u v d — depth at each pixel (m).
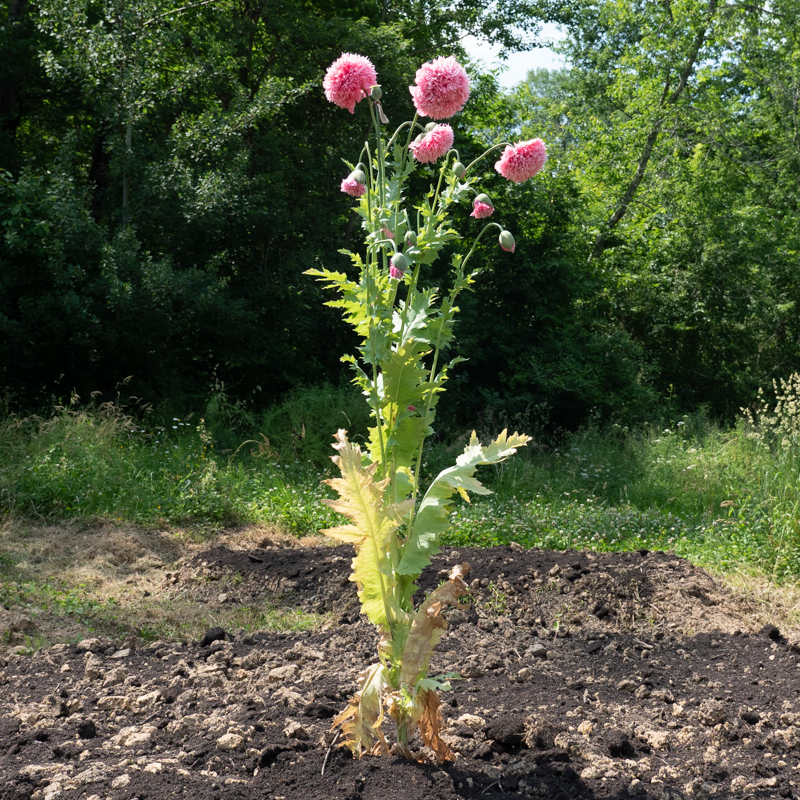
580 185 20.72
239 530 8.10
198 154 11.88
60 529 7.52
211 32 13.13
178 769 3.10
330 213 13.75
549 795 3.05
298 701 3.83
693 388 19.64
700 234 19.12
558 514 8.83
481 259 15.89
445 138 3.22
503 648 5.00
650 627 5.63
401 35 14.57
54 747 3.29
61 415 9.98
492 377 15.70
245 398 13.12
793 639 5.18
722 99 21.83
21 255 10.67
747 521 7.87
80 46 11.14
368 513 2.99
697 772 3.34
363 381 3.22
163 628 5.29
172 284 10.81
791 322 20.22
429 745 3.22
